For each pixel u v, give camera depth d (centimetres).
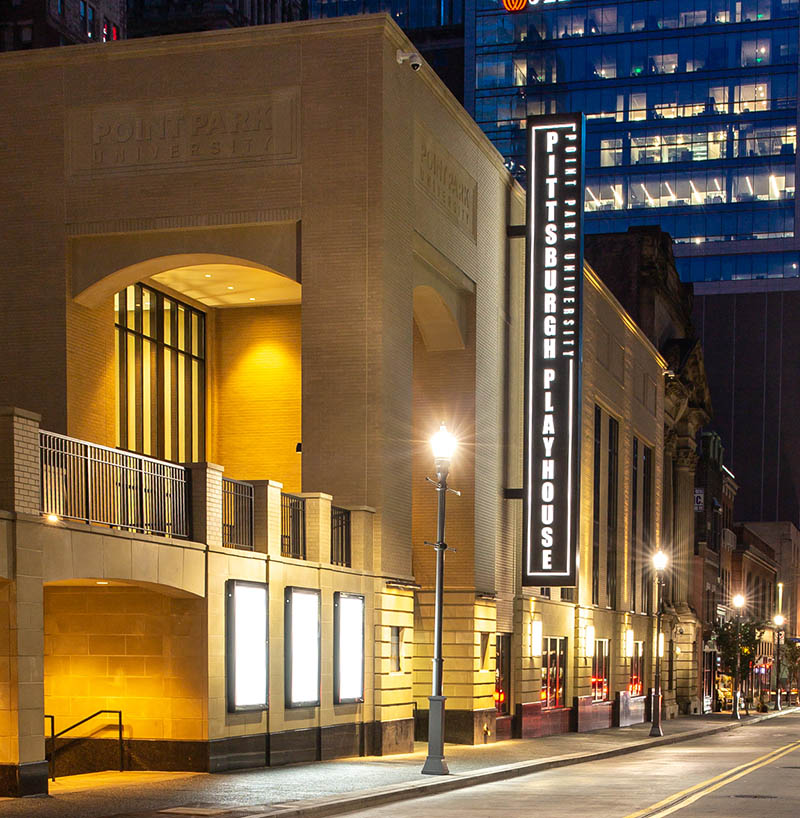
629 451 5934
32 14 12225
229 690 2452
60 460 2252
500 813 2012
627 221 13525
